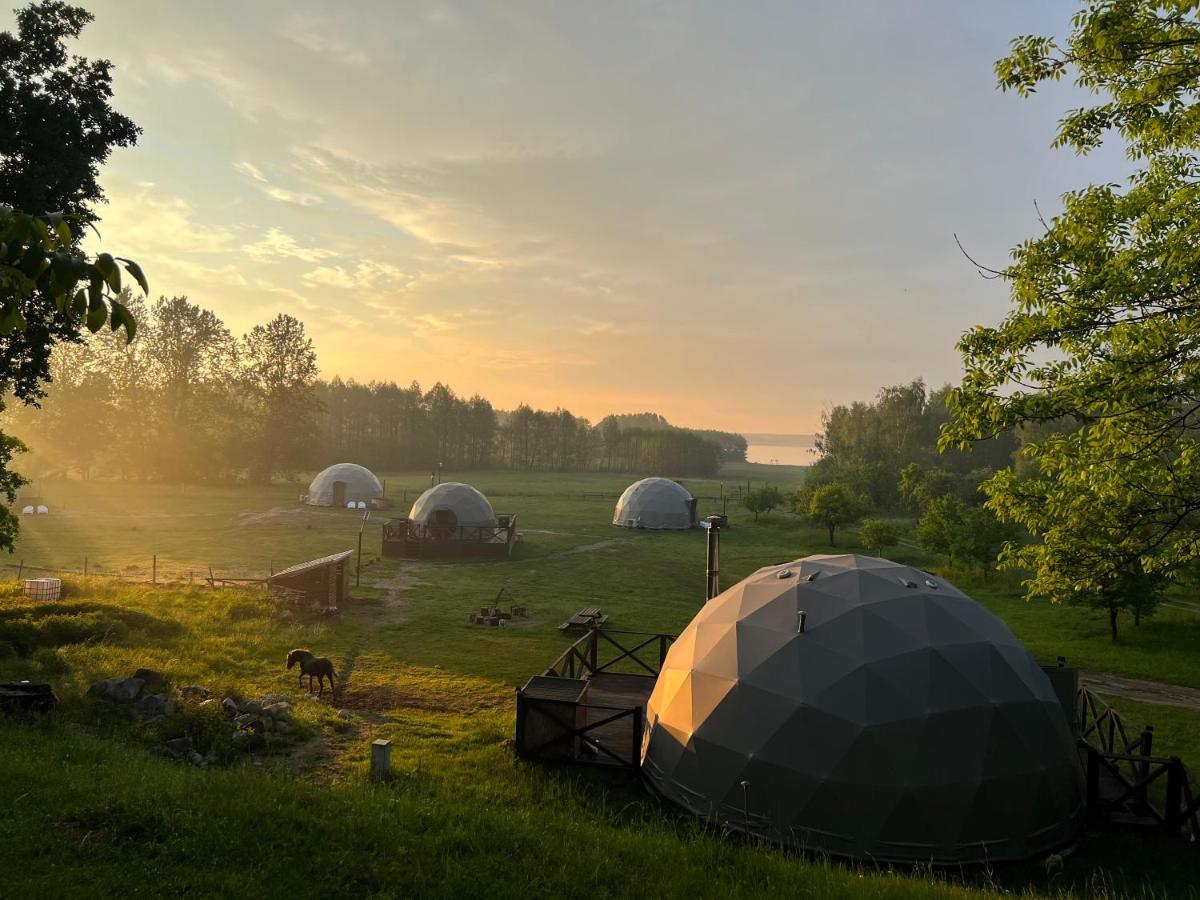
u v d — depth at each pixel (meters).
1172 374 9.53
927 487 50.41
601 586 28.23
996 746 9.14
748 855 7.94
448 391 115.06
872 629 10.05
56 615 17.00
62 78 17.34
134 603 20.52
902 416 72.00
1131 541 10.25
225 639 17.39
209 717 11.34
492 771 10.70
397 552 33.91
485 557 34.03
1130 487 9.89
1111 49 9.21
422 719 13.09
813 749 9.13
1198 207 9.78
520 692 11.30
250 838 6.46
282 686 14.36
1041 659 19.19
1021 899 7.46
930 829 8.77
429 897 5.98
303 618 20.55
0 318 2.54
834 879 7.37
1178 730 14.24
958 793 8.84
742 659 10.20
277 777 8.77
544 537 41.56
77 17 17.39
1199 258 8.90
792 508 50.12
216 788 7.72
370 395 109.94
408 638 19.31
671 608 24.56
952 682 9.44
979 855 8.85
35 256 2.25
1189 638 21.06
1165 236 9.93
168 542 35.25
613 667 17.44
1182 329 9.23
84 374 69.12
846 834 8.83
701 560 35.28
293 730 11.60
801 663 9.83
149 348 70.94
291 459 72.88
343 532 40.56
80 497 54.94
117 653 15.12
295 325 73.56
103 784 7.31
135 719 11.56
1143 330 9.48
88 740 9.88
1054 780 9.49
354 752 11.16
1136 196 10.48
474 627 20.83
